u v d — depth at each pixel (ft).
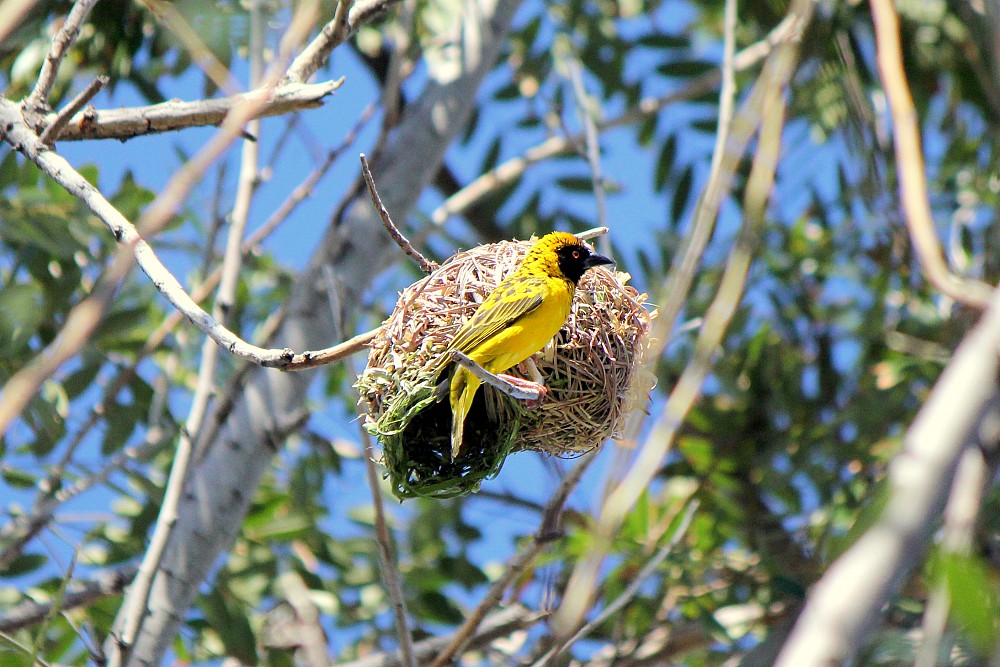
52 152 20.89
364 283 36.37
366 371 26.55
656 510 41.57
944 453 12.85
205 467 32.89
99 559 39.37
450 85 38.96
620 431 27.40
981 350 13.29
